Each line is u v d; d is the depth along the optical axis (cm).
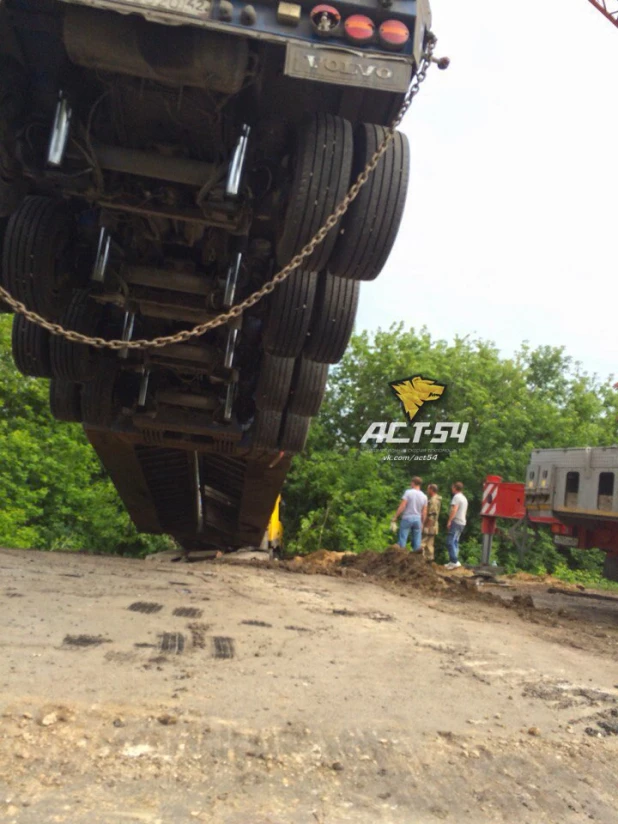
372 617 640
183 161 562
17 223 656
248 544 1447
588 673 509
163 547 2317
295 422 948
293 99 549
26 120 557
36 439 2298
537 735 366
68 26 463
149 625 495
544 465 1041
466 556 2509
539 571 2203
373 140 549
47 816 242
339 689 401
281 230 573
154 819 248
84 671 377
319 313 748
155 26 463
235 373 823
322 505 2584
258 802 268
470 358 3092
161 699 348
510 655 538
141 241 680
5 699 325
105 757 286
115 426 952
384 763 312
